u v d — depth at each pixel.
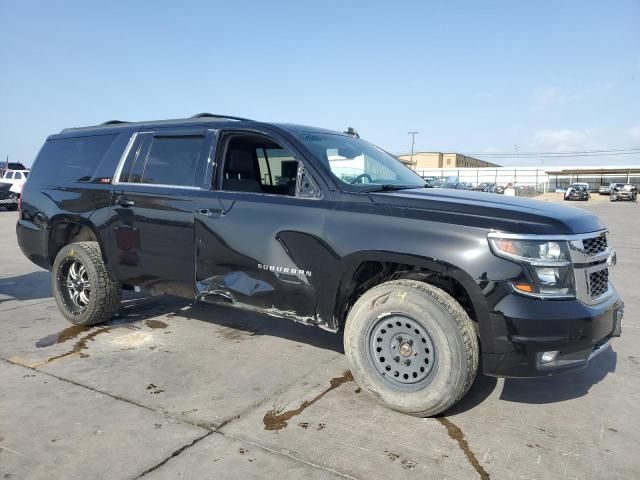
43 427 3.11
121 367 4.08
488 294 3.00
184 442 2.96
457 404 3.51
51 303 6.12
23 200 5.47
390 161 4.75
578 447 2.97
